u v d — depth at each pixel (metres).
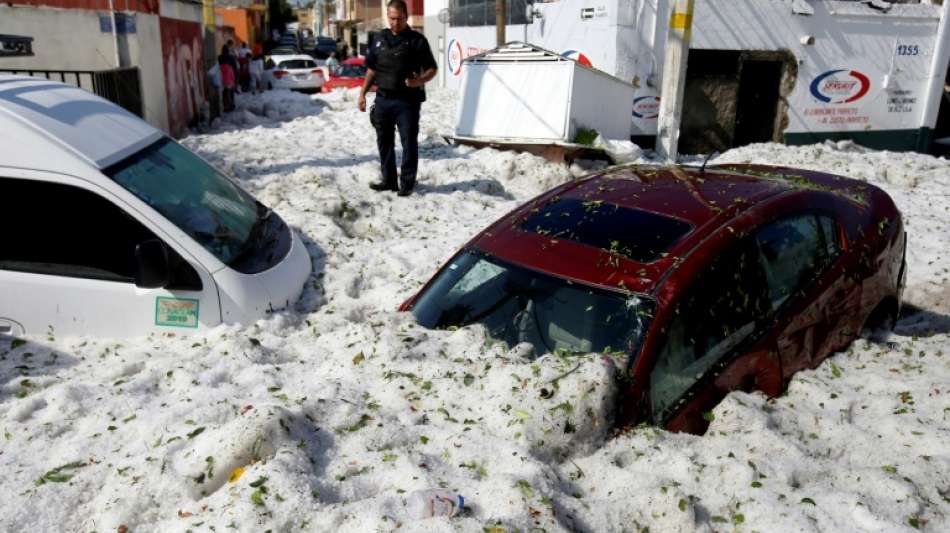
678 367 3.54
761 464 3.21
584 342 3.62
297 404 3.53
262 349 4.50
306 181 9.14
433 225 8.09
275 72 26.84
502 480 2.96
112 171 4.92
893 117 17.64
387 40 8.55
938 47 17.31
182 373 4.18
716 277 3.70
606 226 4.05
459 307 4.20
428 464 3.18
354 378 3.97
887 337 4.83
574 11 15.39
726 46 15.21
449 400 3.62
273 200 8.20
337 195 8.30
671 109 13.06
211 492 3.12
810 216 4.36
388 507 2.82
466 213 8.64
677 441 3.38
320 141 12.98
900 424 3.61
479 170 10.48
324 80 27.11
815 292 4.18
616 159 11.47
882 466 3.31
